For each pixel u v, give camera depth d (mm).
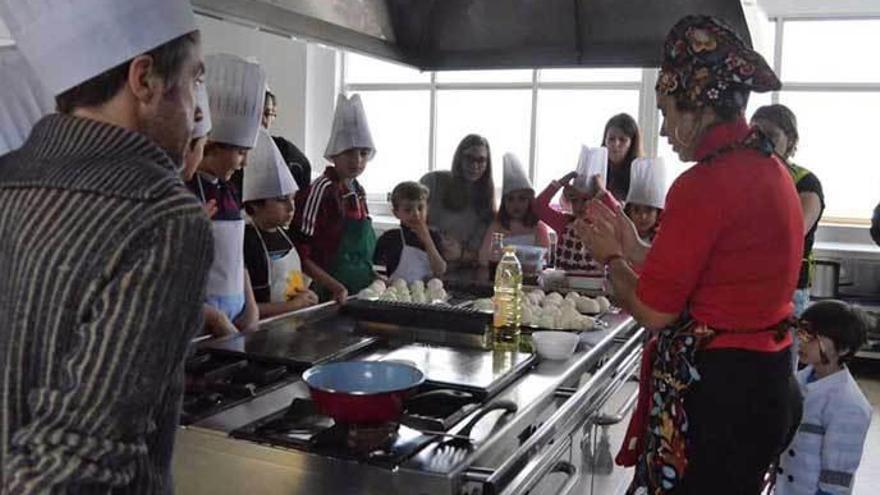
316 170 6652
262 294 2348
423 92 6625
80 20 812
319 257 2770
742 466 1440
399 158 6781
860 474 3264
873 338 4738
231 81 1879
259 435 1238
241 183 2439
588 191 2852
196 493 1280
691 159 1454
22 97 1338
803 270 2836
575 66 2604
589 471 1788
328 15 2029
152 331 745
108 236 745
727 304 1404
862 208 5488
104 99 832
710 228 1359
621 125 3400
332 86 6594
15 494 704
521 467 1289
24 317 751
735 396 1407
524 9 2543
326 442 1203
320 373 1308
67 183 769
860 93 5410
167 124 869
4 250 787
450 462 1158
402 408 1295
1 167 860
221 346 1736
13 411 758
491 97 6441
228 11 1615
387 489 1132
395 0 2383
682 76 1416
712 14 2283
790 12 5453
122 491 776
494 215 3332
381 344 1861
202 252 793
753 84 1376
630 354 2180
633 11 2434
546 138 6309
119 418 727
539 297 2312
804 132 5555
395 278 2717
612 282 1550
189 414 1321
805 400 2062
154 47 829
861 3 5273
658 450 1502
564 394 1635
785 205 1405
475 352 1788
